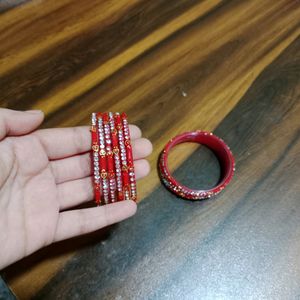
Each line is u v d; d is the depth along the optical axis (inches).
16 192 7.8
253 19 12.1
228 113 10.4
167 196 9.0
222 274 8.2
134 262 8.2
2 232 7.2
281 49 11.6
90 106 10.1
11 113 7.6
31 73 10.5
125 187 8.3
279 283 8.2
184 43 11.4
